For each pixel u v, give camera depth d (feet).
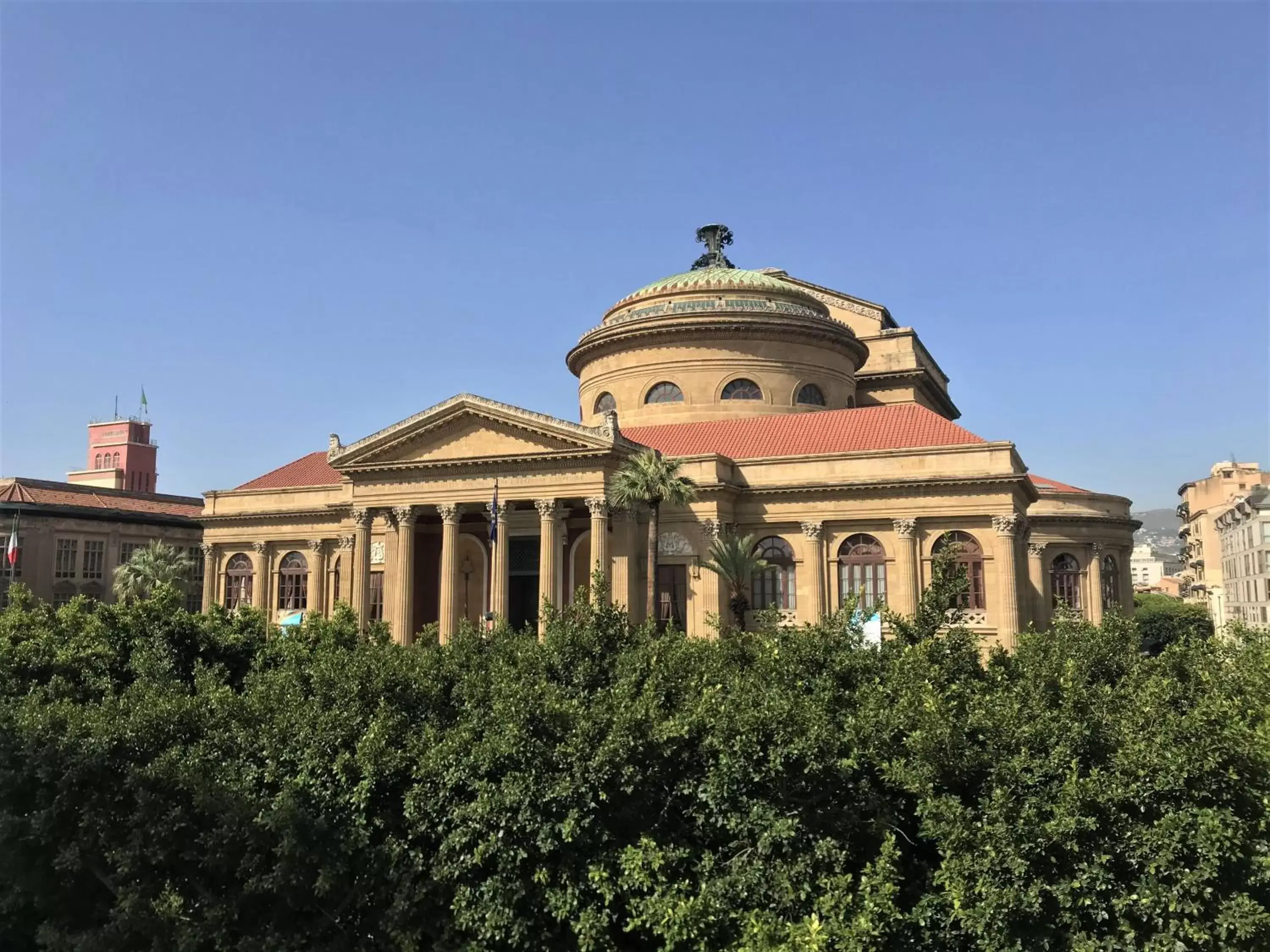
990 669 78.48
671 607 164.45
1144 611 336.70
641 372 207.72
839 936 50.11
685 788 58.95
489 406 161.07
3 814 63.77
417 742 62.03
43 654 88.43
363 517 172.04
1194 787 52.13
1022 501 166.30
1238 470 480.64
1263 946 49.52
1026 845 51.29
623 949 58.70
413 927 58.59
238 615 103.96
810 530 163.84
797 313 207.21
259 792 63.31
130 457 486.79
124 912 59.98
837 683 72.33
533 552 180.34
